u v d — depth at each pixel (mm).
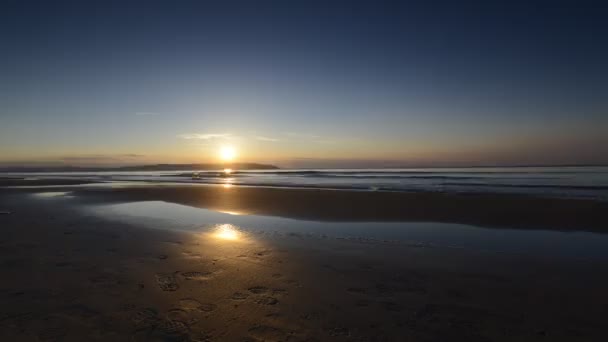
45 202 17547
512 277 5859
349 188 25875
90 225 10781
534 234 9648
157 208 15289
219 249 7695
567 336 3775
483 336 3783
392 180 39688
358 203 16422
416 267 6441
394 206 15273
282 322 4086
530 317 4262
